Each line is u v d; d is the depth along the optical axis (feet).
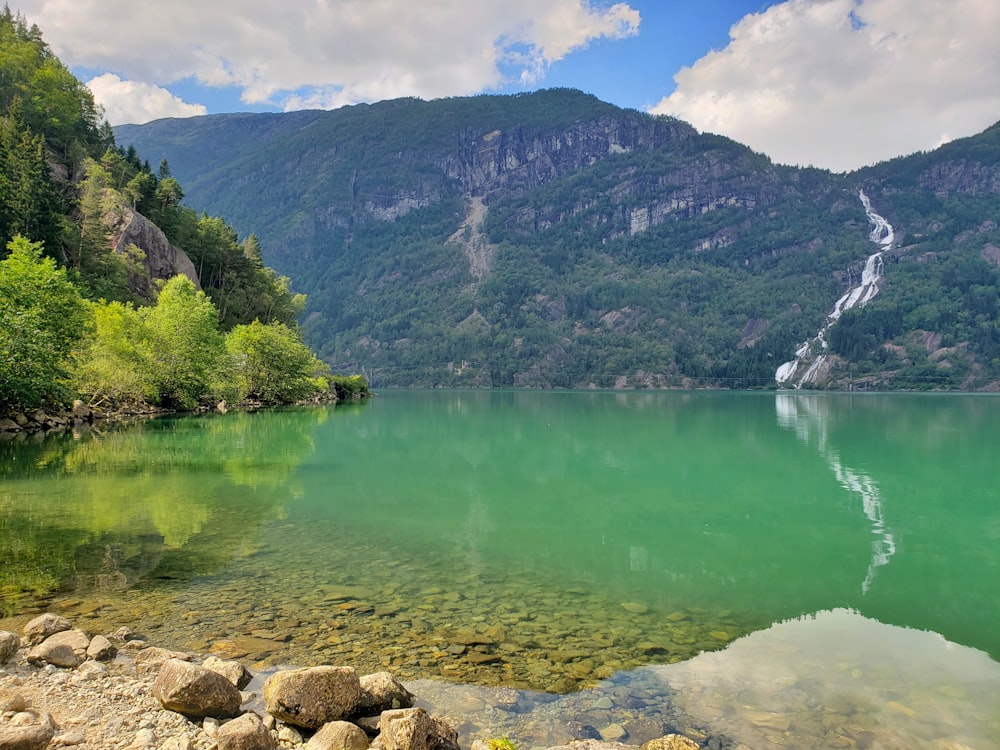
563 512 62.75
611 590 38.70
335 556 43.96
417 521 56.54
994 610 36.35
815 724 22.85
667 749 19.85
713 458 108.68
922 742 21.79
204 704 21.21
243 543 46.73
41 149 264.52
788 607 36.50
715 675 26.89
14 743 17.37
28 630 27.55
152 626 30.25
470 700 23.91
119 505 59.31
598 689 25.22
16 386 115.75
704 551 49.06
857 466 99.04
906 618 35.01
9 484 69.82
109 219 282.56
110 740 19.10
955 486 80.79
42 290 119.14
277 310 403.54
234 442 116.78
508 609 34.47
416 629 30.99
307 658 27.14
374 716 21.85
